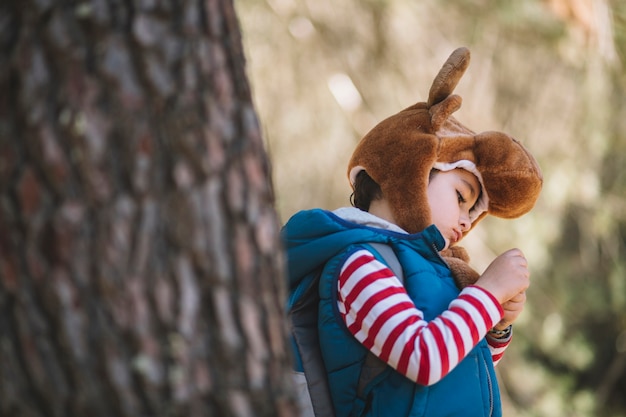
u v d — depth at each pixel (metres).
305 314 2.55
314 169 7.11
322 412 2.43
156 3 1.57
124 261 1.51
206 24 1.61
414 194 2.56
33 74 1.53
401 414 2.34
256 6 6.54
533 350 10.12
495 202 2.69
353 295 2.36
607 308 9.74
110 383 1.51
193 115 1.57
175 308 1.54
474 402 2.41
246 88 1.68
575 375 10.41
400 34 6.55
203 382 1.55
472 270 2.61
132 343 1.51
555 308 9.50
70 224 1.50
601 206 7.79
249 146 1.64
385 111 6.61
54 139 1.51
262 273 1.64
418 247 2.51
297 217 2.59
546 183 7.12
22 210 1.51
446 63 2.65
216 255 1.57
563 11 5.85
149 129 1.54
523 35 6.25
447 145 2.60
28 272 1.50
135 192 1.52
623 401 11.06
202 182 1.57
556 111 7.20
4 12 1.57
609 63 5.78
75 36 1.54
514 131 7.21
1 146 1.53
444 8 6.44
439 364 2.24
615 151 7.38
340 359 2.40
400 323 2.28
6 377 1.52
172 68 1.56
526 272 2.50
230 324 1.58
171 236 1.54
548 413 9.70
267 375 1.63
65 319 1.50
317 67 6.61
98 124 1.52
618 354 10.26
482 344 2.53
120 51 1.54
